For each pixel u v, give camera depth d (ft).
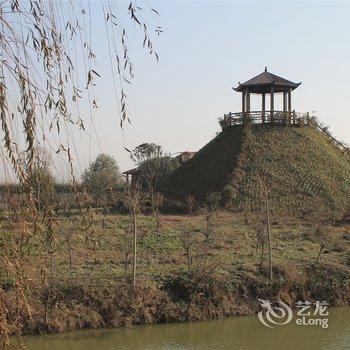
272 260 95.40
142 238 105.81
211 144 212.84
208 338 69.05
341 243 114.83
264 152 192.75
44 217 18.08
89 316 70.90
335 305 87.51
